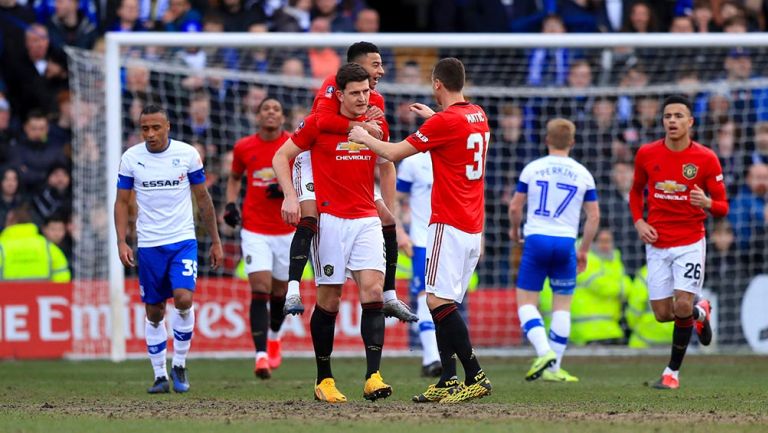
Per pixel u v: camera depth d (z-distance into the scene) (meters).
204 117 51.69
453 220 26.42
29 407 27.08
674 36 47.34
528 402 28.16
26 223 48.50
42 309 46.97
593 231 36.50
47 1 53.97
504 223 52.50
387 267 27.33
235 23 54.66
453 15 58.22
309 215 26.62
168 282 31.53
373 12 55.38
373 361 26.98
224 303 47.88
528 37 47.16
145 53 53.91
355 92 25.83
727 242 50.34
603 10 57.03
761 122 52.56
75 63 49.59
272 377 38.25
